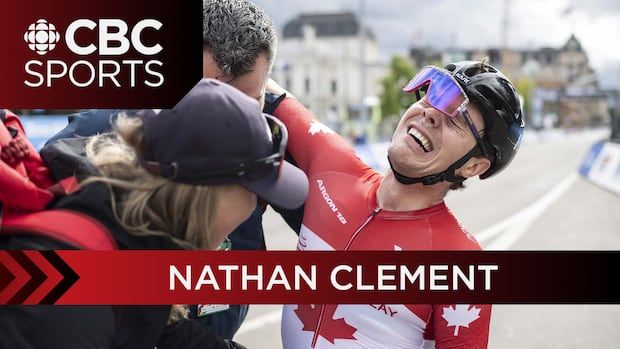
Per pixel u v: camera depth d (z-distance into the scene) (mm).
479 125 1419
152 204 973
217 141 960
